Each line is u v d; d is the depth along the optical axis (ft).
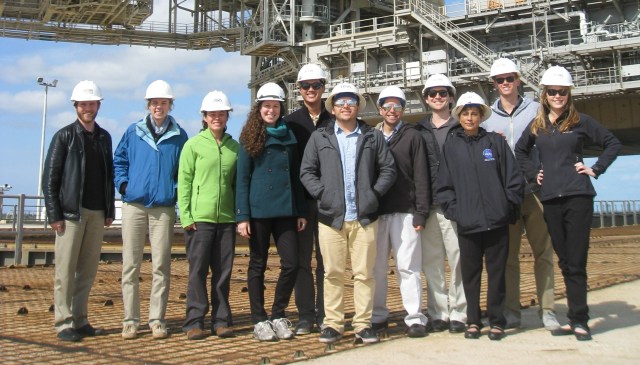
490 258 18.26
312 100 20.07
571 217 17.94
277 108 18.71
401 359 15.30
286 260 18.86
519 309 19.89
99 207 19.22
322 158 18.11
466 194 18.29
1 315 22.26
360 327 17.62
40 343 17.58
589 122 18.28
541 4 96.94
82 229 18.84
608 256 45.44
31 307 24.14
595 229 89.76
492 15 101.50
